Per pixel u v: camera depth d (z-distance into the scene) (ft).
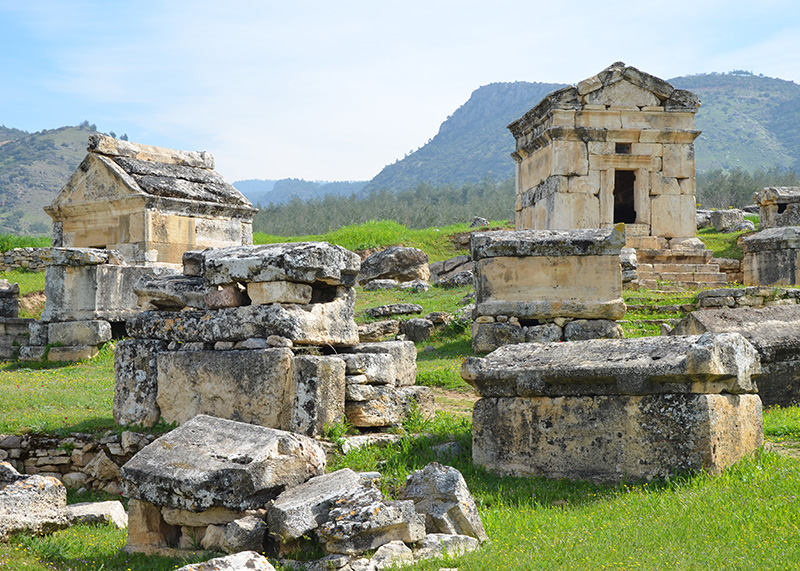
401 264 87.15
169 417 31.81
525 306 47.80
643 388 24.90
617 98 83.05
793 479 22.94
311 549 20.85
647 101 83.30
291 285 30.25
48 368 52.70
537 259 48.06
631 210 104.88
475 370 27.71
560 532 21.17
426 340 55.72
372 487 22.18
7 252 89.45
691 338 25.75
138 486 23.04
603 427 25.70
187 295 32.35
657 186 83.56
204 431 24.22
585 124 82.53
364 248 106.01
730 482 23.30
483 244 48.73
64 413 36.19
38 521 25.91
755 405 27.02
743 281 75.10
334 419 29.53
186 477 22.04
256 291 30.55
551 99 82.38
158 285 33.01
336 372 29.63
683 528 20.31
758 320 38.50
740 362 25.61
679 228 83.82
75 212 73.87
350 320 32.73
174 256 71.82
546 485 25.67
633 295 61.36
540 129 86.74
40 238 103.24
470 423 33.09
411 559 20.04
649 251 80.59
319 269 30.55
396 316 62.39
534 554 19.56
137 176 71.82
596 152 82.48
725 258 83.05
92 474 32.04
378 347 33.17
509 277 48.42
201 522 22.50
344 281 32.30
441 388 43.98
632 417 25.23
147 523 23.54
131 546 23.39
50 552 23.43
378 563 19.58
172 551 22.54
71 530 26.45
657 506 22.15
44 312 56.34
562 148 82.17
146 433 31.40
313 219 391.45
